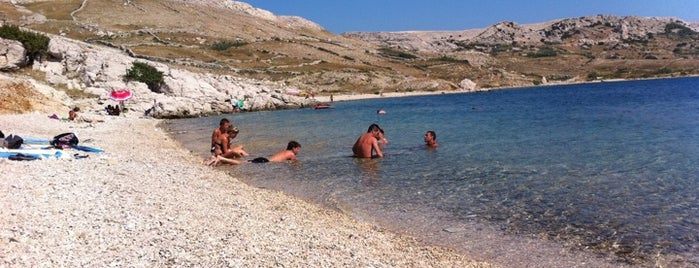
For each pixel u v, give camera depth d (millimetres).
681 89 99875
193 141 30469
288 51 148375
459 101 81938
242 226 10750
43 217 9750
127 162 18594
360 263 8922
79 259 7754
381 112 56094
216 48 141250
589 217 12453
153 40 139250
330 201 14547
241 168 20047
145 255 8211
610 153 22391
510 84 150625
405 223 12312
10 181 12859
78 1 167500
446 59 185375
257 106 65250
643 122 37188
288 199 14547
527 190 15398
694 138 26969
